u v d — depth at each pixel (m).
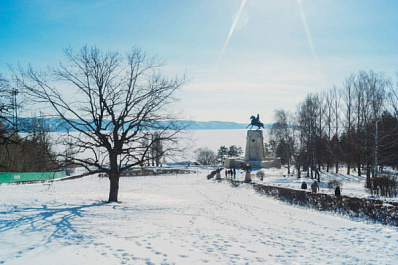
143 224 13.09
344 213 17.31
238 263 8.60
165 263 8.11
